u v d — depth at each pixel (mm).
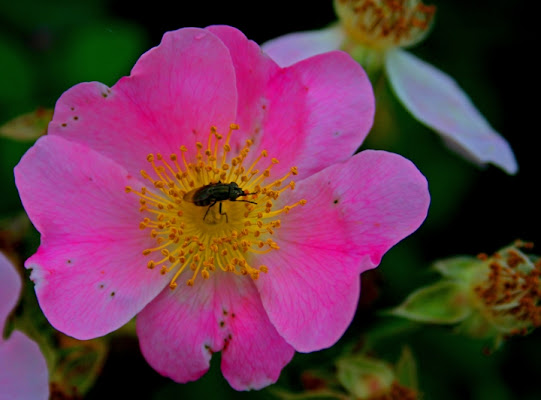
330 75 212
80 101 204
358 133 210
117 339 221
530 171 270
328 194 209
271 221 212
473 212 269
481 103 271
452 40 273
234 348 204
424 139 266
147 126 209
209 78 208
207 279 209
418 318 230
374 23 250
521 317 231
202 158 213
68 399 217
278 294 207
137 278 206
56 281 199
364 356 229
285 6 264
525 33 271
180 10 261
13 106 247
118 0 260
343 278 202
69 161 204
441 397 258
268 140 214
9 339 203
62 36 254
